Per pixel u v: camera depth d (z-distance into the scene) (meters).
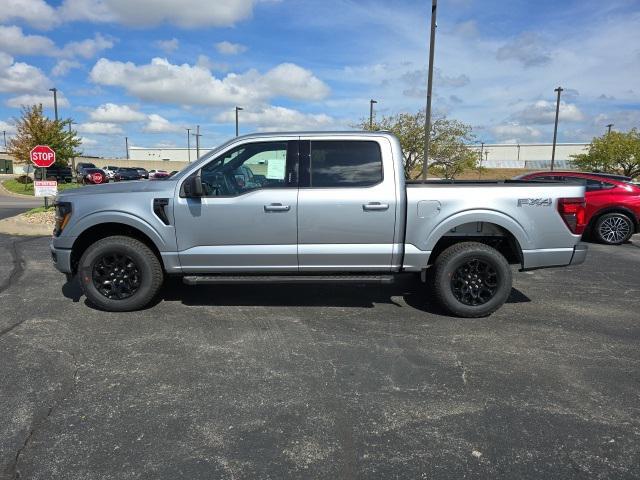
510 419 3.20
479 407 3.36
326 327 4.91
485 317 5.26
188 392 3.54
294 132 5.18
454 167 26.39
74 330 4.77
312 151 5.12
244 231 5.07
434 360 4.14
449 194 5.05
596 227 10.70
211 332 4.74
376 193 5.03
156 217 5.09
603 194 10.63
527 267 5.20
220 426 3.10
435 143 25.52
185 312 5.33
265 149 5.14
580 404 3.40
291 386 3.64
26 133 35.03
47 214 12.99
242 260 5.14
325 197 5.02
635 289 6.57
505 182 5.65
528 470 2.68
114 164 74.50
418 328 4.91
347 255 5.11
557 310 5.58
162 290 6.20
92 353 4.22
